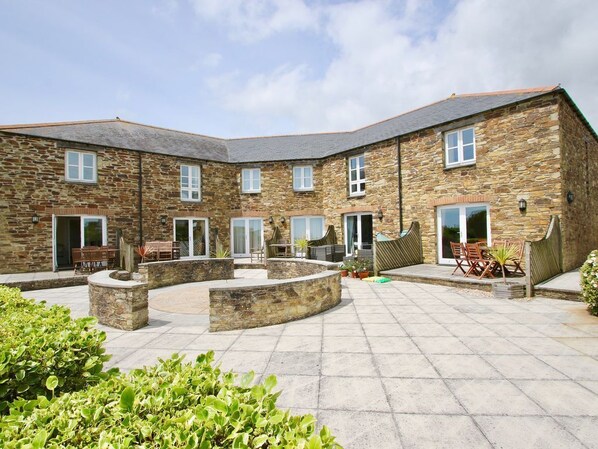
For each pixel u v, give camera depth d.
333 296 6.80
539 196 9.25
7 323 2.58
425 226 12.09
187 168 16.03
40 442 1.22
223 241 16.78
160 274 9.88
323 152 17.27
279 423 1.38
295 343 4.66
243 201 17.20
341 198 15.67
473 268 8.80
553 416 2.79
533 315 5.84
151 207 14.71
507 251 8.06
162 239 14.95
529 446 2.42
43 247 12.11
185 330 5.45
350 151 15.15
